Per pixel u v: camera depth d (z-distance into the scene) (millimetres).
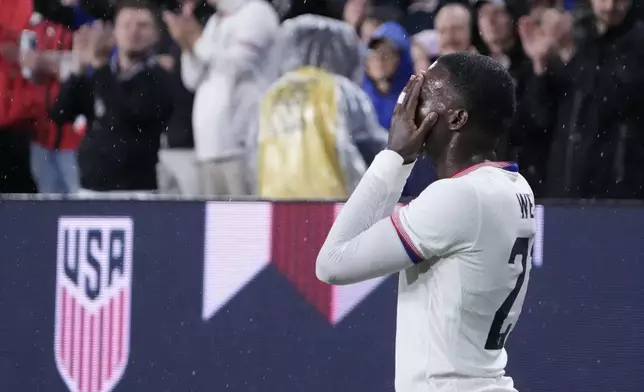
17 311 13578
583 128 14164
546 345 12875
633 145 14055
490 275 7285
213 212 13188
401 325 7613
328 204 13016
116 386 13398
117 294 13367
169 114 14820
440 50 14688
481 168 7496
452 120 7473
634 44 14117
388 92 14914
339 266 7301
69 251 13484
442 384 7312
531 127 14258
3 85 14625
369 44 14891
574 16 14281
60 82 14797
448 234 7141
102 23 14930
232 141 14727
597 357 12812
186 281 13250
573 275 12789
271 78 15039
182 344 13281
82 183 14781
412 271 7582
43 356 13555
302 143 14391
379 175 7496
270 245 13133
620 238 12711
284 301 13141
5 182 14742
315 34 14875
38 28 14781
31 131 14766
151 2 14969
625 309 12727
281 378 13180
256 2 15008
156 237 13289
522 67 14430
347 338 13109
